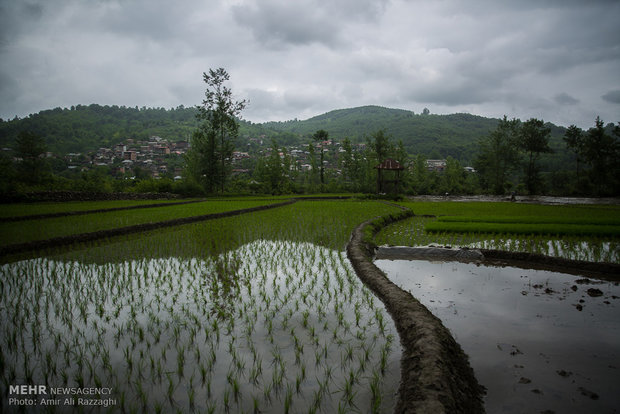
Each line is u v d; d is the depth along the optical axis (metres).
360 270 7.61
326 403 3.21
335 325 4.95
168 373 3.71
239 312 5.41
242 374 3.70
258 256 9.23
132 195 29.59
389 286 6.30
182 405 3.18
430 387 3.11
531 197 41.66
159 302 5.83
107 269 7.86
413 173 63.72
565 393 3.32
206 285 6.75
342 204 28.88
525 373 3.69
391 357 4.07
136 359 4.01
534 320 5.10
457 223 14.02
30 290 6.45
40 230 12.11
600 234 11.12
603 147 41.12
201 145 41.59
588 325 4.88
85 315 5.28
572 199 36.88
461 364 3.83
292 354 4.13
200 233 13.06
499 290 6.55
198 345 4.34
